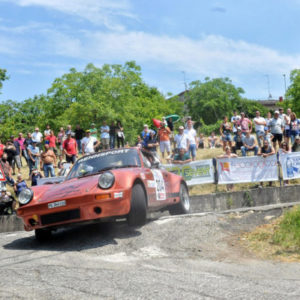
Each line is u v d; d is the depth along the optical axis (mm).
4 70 32531
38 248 5930
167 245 5504
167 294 3506
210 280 3945
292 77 59969
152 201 6832
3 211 11781
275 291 3582
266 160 13648
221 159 13648
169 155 16672
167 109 66188
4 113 61625
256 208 7438
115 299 3410
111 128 22172
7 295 3576
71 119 41125
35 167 17234
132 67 56531
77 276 4145
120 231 6281
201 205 11484
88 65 44438
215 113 80000
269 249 5246
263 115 81125
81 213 5797
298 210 6238
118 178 6035
